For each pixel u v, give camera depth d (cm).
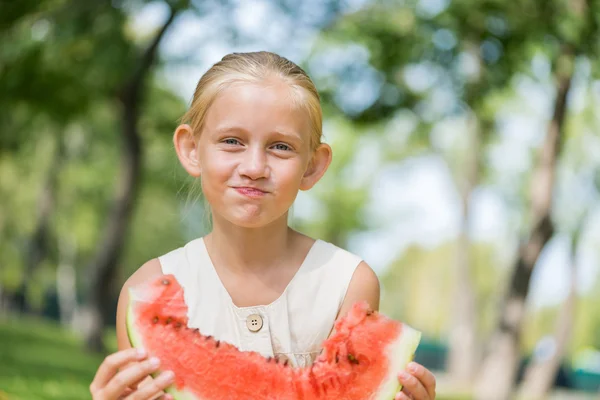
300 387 253
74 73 1460
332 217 3784
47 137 2955
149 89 2070
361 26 1455
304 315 268
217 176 252
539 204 1456
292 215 330
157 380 234
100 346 1822
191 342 254
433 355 4403
